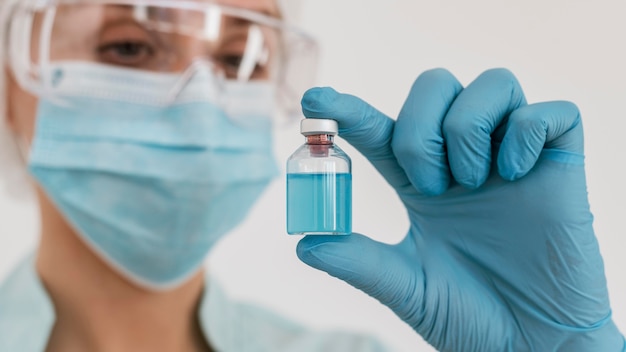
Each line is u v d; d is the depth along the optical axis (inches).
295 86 73.7
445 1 79.8
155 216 66.3
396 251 50.1
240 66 69.9
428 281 50.1
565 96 81.2
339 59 76.4
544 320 49.1
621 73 81.7
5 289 65.7
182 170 66.0
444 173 47.2
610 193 81.0
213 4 68.6
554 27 81.6
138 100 66.5
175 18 66.6
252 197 71.5
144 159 65.6
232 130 68.9
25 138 67.2
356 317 76.3
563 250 47.9
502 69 49.1
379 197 77.6
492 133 48.4
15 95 67.1
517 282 49.8
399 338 77.3
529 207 48.2
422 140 45.7
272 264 74.3
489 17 80.7
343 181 42.3
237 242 73.2
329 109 44.0
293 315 74.4
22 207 67.2
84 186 65.8
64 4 64.7
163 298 69.5
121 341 67.8
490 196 49.4
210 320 70.7
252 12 69.6
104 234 66.5
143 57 66.9
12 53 64.7
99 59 66.3
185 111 66.4
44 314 65.2
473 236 51.0
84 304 67.3
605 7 82.0
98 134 65.7
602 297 49.2
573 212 47.6
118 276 68.2
